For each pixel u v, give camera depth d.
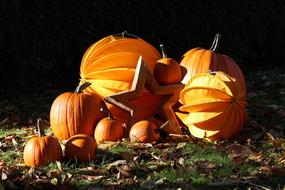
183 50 16.83
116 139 9.09
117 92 9.54
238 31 18.22
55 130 9.31
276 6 19.31
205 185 7.13
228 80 9.09
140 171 7.70
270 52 19.39
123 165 7.89
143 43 10.12
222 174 7.50
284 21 19.31
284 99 12.87
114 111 9.55
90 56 9.77
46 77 14.83
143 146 8.70
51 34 14.52
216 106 9.05
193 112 9.29
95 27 15.21
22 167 7.99
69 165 8.00
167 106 9.66
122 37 10.23
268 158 8.24
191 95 9.26
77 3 14.90
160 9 16.27
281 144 9.00
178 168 7.77
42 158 7.93
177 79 9.73
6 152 8.90
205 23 17.31
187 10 16.89
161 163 7.94
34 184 7.22
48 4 14.43
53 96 13.93
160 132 9.27
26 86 14.43
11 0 13.84
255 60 19.02
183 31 16.78
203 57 9.95
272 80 15.87
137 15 15.85
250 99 12.90
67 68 15.13
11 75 14.25
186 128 9.80
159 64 9.64
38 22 14.27
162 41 16.39
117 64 9.66
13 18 13.91
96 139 9.09
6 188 7.09
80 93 9.33
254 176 7.44
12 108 12.59
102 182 7.34
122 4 15.57
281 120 10.70
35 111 12.24
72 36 14.90
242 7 18.30
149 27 16.11
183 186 7.09
